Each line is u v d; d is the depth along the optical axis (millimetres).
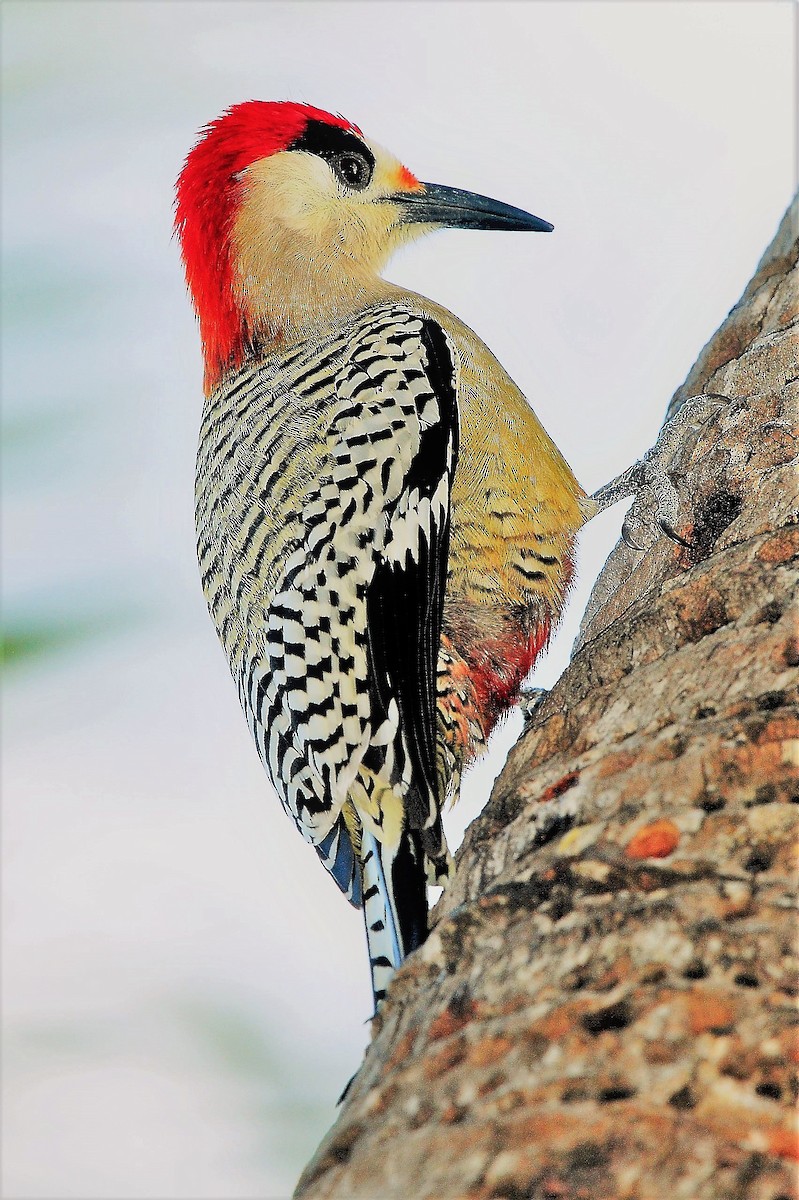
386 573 8039
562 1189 3355
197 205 9898
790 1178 3238
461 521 8438
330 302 9836
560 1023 3836
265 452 8562
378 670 7789
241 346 9609
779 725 4598
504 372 9312
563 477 8812
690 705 5008
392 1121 3850
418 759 7531
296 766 7844
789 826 4270
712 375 7676
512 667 8508
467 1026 4055
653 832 4418
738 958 3844
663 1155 3355
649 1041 3670
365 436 8352
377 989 6699
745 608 5422
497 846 4996
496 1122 3613
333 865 7523
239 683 8680
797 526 5727
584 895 4305
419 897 7059
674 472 7207
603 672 5629
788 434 6613
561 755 5309
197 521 9555
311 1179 3889
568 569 8688
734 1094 3473
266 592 8242
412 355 8758
